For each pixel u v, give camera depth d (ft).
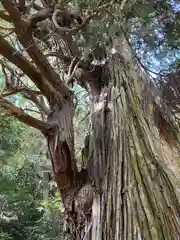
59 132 11.83
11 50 10.48
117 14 9.71
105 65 14.98
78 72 15.31
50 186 23.75
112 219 10.10
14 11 9.84
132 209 9.82
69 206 11.87
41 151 20.77
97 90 15.19
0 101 10.64
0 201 20.70
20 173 20.71
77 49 12.80
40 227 21.61
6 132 17.53
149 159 10.79
